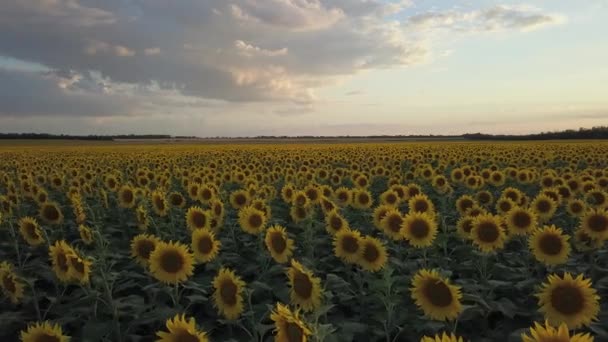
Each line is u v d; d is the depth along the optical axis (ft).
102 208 53.42
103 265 25.73
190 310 29.17
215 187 58.85
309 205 42.06
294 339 14.89
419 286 20.22
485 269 29.43
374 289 25.11
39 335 16.93
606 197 45.78
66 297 28.37
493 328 26.86
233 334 25.84
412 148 183.32
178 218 46.78
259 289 29.43
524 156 114.42
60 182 70.64
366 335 24.43
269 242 28.86
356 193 48.14
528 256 32.30
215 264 32.42
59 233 44.24
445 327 23.79
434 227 31.09
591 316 18.93
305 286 19.86
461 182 69.05
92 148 243.81
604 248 36.81
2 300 27.25
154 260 24.31
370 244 27.22
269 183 74.18
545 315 19.61
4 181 80.07
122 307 24.21
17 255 37.63
